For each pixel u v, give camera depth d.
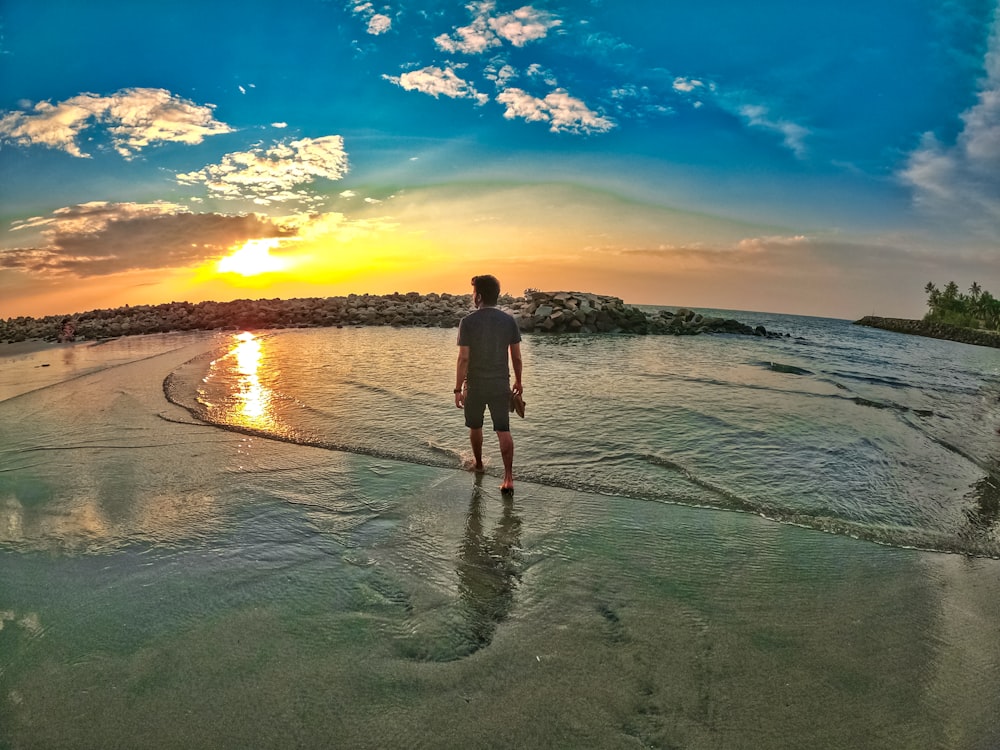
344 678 2.46
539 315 24.92
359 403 8.60
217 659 2.57
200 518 4.34
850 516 4.61
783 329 42.03
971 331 57.25
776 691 2.44
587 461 5.96
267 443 6.54
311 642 2.72
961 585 3.49
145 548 3.79
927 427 8.09
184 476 5.37
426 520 4.37
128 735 2.12
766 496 5.02
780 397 9.48
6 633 2.78
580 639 2.80
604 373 11.93
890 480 5.59
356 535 4.06
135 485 5.11
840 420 7.96
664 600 3.21
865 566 3.72
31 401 9.03
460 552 3.80
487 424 7.43
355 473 5.50
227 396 9.16
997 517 4.70
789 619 3.04
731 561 3.74
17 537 3.97
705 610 3.11
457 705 2.31
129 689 2.37
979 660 2.70
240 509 4.53
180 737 2.11
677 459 6.04
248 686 2.39
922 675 2.57
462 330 5.39
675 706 2.33
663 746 2.12
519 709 2.29
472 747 2.08
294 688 2.39
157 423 7.46
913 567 3.73
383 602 3.12
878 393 10.91
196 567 3.52
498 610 3.06
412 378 10.86
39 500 4.72
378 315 28.36
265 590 3.23
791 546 4.01
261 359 13.87
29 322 30.27
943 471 5.97
